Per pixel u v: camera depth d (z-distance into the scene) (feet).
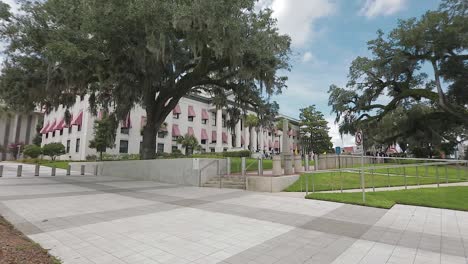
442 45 84.89
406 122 111.04
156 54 44.68
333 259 14.26
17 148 188.03
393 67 95.81
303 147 193.16
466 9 80.64
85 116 123.44
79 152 124.47
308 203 29.96
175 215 23.99
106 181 55.47
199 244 16.38
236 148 167.43
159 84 63.57
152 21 41.09
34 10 46.16
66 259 13.85
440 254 15.15
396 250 15.71
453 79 92.79
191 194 36.76
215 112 179.01
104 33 43.19
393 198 31.83
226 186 43.98
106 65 49.47
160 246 15.94
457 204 28.60
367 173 52.44
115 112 69.97
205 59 54.85
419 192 34.94
